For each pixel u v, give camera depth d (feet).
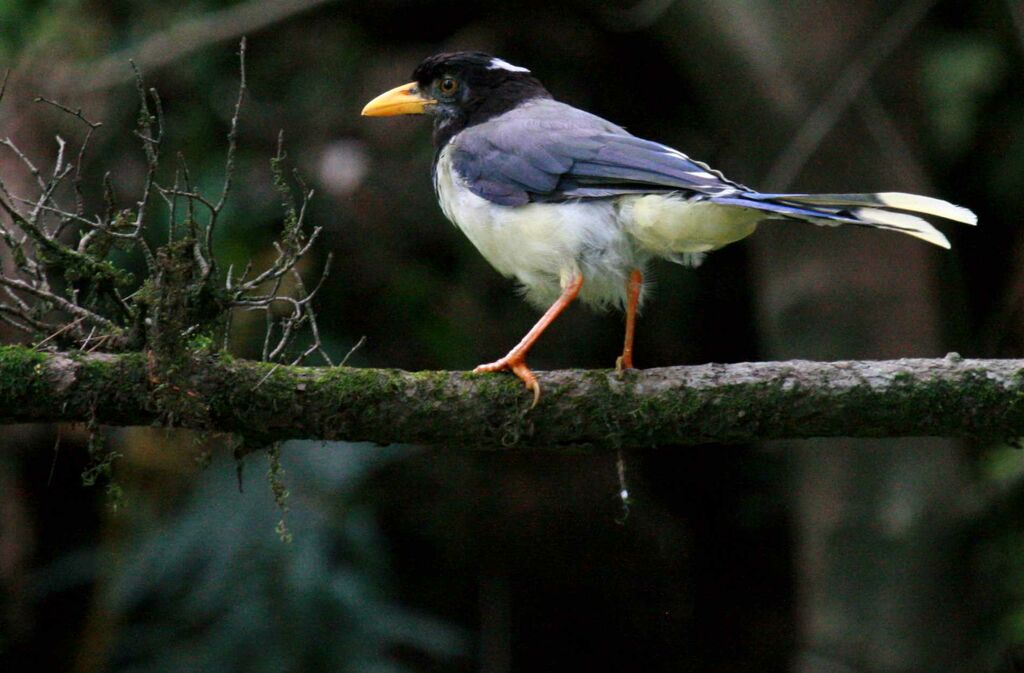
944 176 45.52
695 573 50.96
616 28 42.55
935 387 21.34
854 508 39.11
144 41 44.52
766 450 50.57
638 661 49.85
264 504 39.09
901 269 39.45
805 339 39.93
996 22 44.78
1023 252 44.65
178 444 39.88
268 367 21.88
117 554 39.99
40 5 42.80
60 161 22.82
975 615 38.88
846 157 39.34
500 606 48.34
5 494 43.04
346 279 45.78
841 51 39.06
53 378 21.33
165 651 39.17
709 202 24.21
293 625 37.86
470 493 48.34
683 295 50.03
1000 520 39.45
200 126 45.19
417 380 22.11
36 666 44.47
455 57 31.17
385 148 47.09
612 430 22.17
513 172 26.68
